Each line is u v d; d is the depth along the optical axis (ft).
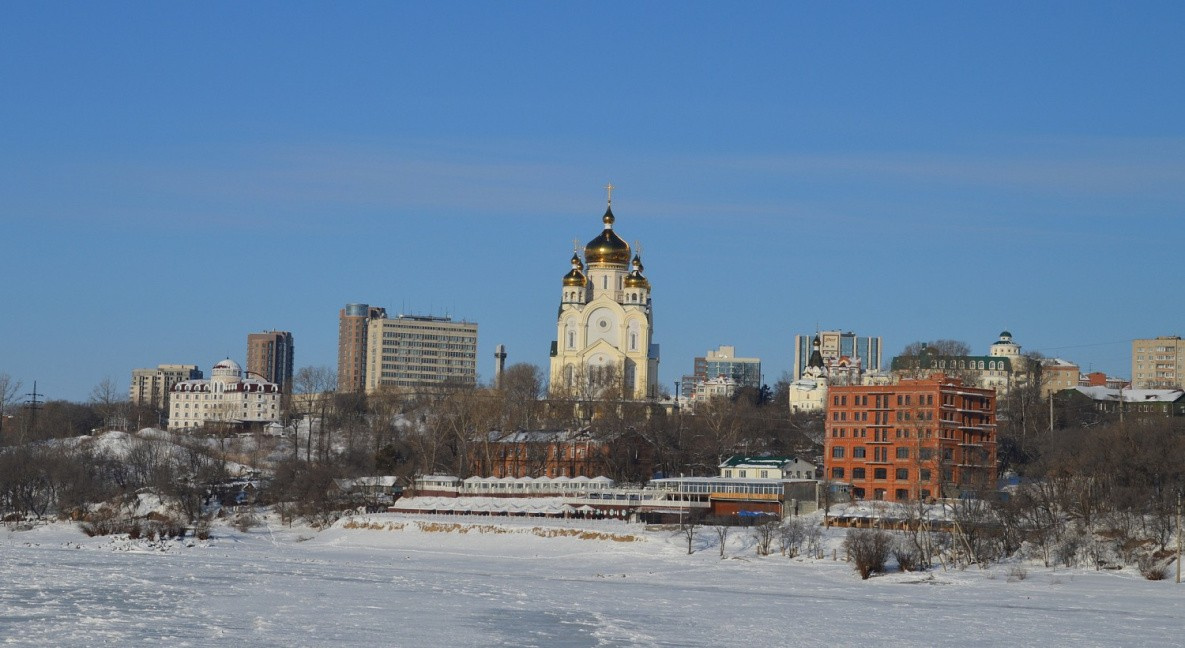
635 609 597.11
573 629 544.21
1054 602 630.74
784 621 570.05
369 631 529.86
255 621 547.49
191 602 596.29
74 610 568.82
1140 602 631.15
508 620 562.66
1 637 503.20
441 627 542.98
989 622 572.51
